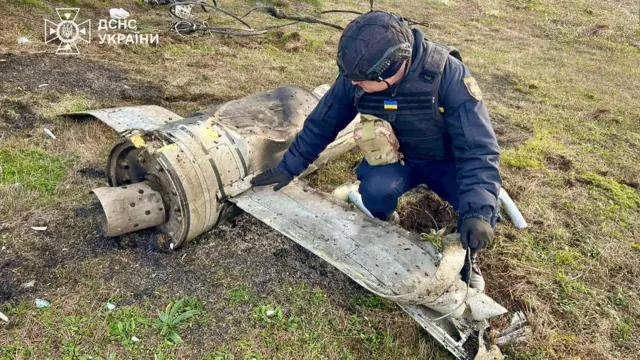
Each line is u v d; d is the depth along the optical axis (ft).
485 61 24.41
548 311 8.55
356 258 7.86
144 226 8.80
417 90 6.81
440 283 6.72
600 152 14.87
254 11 28.22
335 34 26.27
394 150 7.97
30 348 7.01
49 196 10.09
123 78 16.14
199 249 9.16
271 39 23.06
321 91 12.69
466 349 7.29
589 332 8.27
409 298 6.77
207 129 8.88
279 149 9.98
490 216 6.62
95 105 13.93
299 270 8.92
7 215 9.42
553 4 40.65
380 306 8.34
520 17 36.91
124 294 8.11
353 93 7.57
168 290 8.28
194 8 26.78
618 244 10.51
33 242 8.87
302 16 29.58
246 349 7.38
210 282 8.50
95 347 7.15
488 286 9.07
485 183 6.64
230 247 9.25
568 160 13.93
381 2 36.29
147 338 7.39
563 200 11.95
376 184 8.48
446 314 7.22
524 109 18.26
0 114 12.67
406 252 8.06
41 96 13.89
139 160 8.99
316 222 8.61
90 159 11.48
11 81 14.38
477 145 6.74
